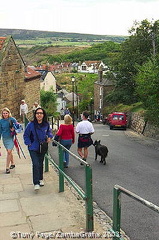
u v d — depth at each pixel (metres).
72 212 5.87
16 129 8.59
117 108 46.91
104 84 52.31
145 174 9.59
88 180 4.94
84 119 10.35
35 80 27.39
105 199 7.00
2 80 18.80
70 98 77.62
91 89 81.44
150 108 19.58
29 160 10.20
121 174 9.52
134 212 6.15
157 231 5.30
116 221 3.71
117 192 3.66
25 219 5.57
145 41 34.41
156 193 7.50
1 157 10.70
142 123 27.22
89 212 5.01
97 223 5.43
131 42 34.56
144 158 12.88
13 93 20.14
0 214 5.80
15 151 11.75
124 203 6.67
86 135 10.22
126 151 14.90
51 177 8.27
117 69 36.47
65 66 150.12
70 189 7.27
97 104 56.44
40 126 6.88
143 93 19.45
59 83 110.69
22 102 20.02
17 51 20.44
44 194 6.89
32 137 6.92
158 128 22.17
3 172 8.73
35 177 6.99
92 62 145.12
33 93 27.02
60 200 6.52
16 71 20.39
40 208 6.08
